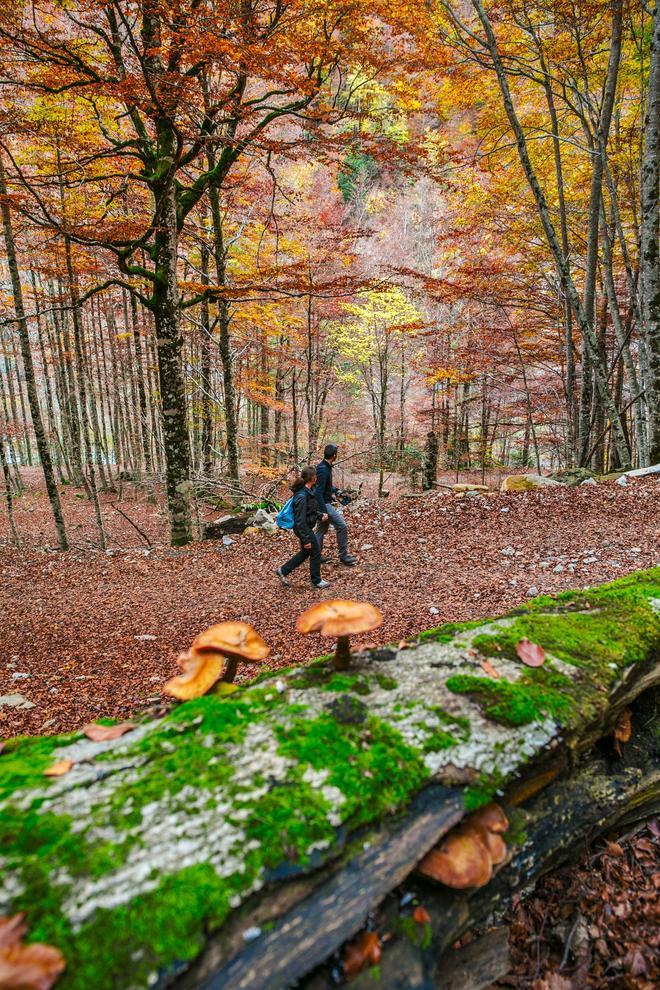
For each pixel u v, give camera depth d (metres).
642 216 9.55
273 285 11.54
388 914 1.62
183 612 6.69
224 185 12.12
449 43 9.53
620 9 9.81
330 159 9.23
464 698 2.11
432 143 13.45
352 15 7.92
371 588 6.75
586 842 2.38
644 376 10.47
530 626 2.73
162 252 9.24
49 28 7.12
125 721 2.20
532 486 10.91
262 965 1.28
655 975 2.05
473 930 1.98
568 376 13.97
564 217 12.43
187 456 10.24
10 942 1.16
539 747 1.98
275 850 1.46
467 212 14.13
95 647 5.78
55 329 20.39
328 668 2.38
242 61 6.52
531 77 10.32
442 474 21.02
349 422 23.20
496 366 15.81
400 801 1.68
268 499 12.26
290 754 1.78
